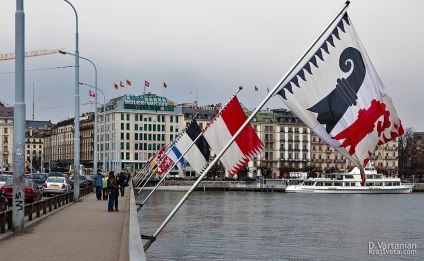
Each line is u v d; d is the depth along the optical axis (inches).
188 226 2513.5
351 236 2436.0
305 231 2576.3
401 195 6318.9
